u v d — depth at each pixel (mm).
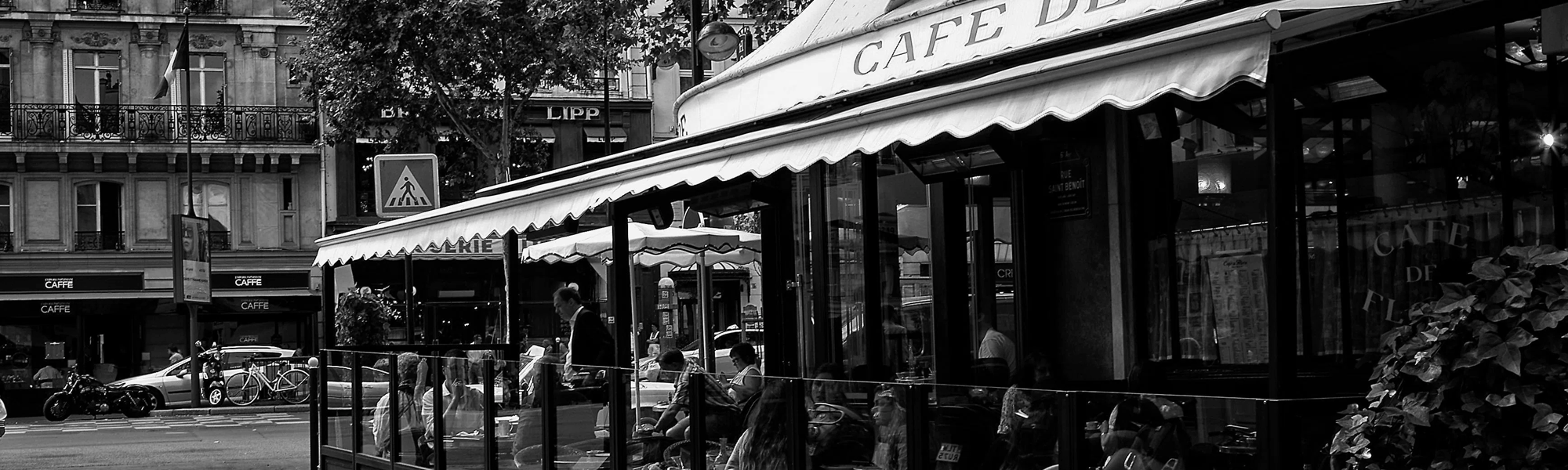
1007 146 8586
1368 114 6660
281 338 41281
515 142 33781
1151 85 4609
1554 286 3869
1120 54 4707
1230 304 7340
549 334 41469
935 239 9547
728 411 7309
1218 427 4559
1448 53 6324
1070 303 8414
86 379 30891
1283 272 4555
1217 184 7441
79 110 39281
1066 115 4891
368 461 12031
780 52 8742
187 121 38156
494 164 31719
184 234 32375
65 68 39406
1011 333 8945
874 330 9008
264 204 40781
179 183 40250
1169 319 7758
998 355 8836
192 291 32531
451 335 40969
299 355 34281
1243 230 7262
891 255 9984
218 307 39625
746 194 11320
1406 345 4086
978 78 5508
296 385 33531
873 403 6223
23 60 39094
